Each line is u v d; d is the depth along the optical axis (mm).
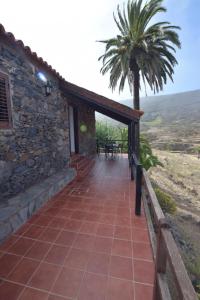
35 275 2127
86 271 2197
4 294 1888
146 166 10719
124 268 2250
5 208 3039
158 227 1576
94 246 2652
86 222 3297
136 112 5367
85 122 9414
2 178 3139
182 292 891
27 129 3811
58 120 5453
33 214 3518
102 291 1938
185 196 14062
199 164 26094
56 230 3037
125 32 10977
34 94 4043
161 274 1547
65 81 5430
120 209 3807
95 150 11312
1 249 2555
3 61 3016
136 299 1854
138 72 11266
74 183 5418
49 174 4910
